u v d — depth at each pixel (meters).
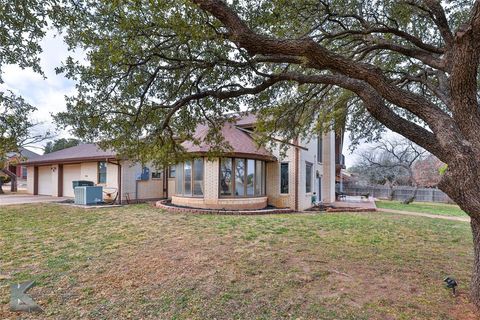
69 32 4.14
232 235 7.31
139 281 4.35
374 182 29.38
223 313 3.43
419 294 3.92
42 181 20.70
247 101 6.49
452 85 3.07
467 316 3.34
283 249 6.07
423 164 28.31
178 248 6.10
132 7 3.48
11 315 3.36
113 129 5.11
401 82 5.70
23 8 3.60
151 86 5.25
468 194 2.76
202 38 3.77
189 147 12.12
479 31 2.73
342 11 5.29
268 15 4.22
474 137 2.94
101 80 4.67
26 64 3.96
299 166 13.38
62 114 4.78
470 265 5.17
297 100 7.14
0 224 8.80
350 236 7.41
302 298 3.81
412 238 7.35
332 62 3.45
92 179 16.50
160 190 16.92
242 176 12.70
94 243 6.50
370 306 3.59
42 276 4.50
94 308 3.54
